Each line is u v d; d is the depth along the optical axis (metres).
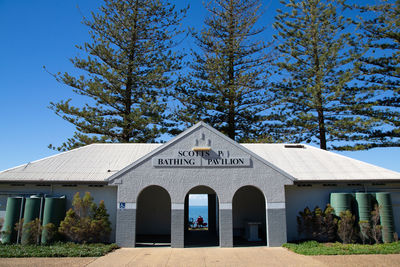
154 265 11.48
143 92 30.95
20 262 11.74
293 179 16.16
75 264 11.48
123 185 15.62
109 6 31.25
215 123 31.33
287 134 30.50
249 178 15.97
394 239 15.95
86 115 27.92
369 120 27.02
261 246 15.73
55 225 15.28
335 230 16.16
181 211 15.49
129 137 29.45
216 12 32.34
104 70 28.52
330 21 29.45
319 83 28.42
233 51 31.92
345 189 17.52
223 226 15.55
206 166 15.98
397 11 27.00
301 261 12.10
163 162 15.90
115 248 14.78
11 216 15.38
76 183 16.03
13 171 16.72
